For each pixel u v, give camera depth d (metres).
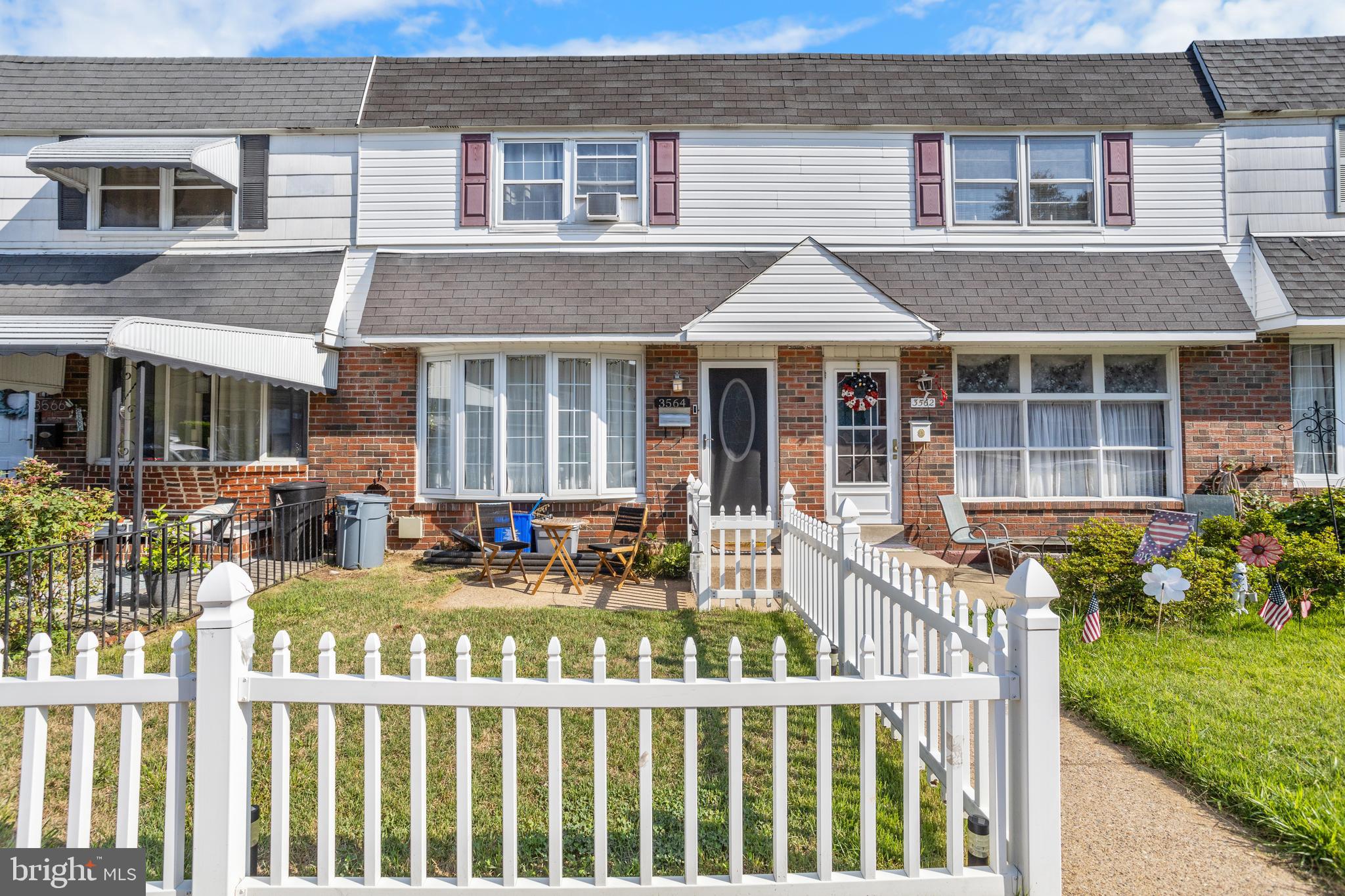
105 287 9.45
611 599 7.45
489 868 2.89
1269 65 10.45
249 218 10.09
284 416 9.75
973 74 10.77
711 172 10.24
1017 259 9.92
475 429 9.56
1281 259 9.56
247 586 2.57
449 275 9.63
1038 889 2.52
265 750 4.02
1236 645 5.47
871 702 2.56
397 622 6.36
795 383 9.66
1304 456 9.80
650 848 2.53
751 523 7.06
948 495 9.31
